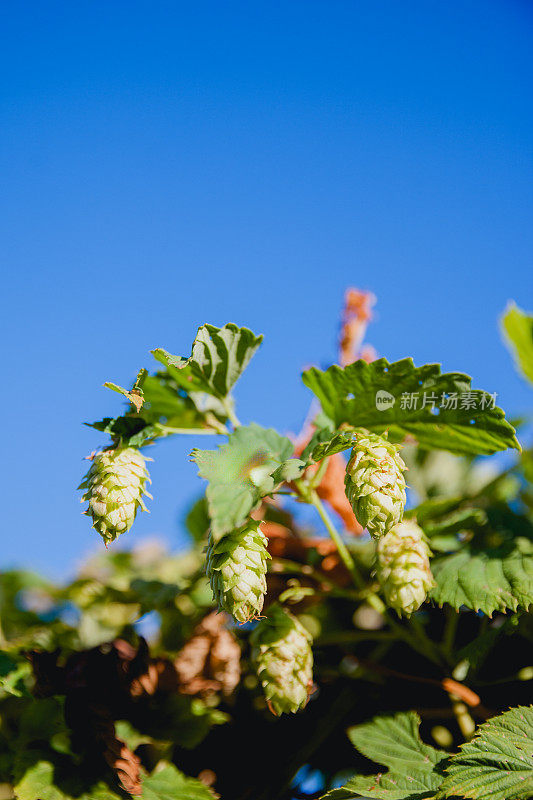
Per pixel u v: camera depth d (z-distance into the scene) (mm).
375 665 664
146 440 625
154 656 653
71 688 625
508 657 664
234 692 661
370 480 577
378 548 616
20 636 707
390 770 596
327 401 646
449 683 643
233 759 644
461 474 778
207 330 630
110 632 701
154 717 630
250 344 643
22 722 616
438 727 646
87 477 600
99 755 609
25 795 589
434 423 629
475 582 618
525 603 606
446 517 678
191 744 619
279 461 604
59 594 726
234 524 568
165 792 607
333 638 659
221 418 667
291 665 604
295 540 687
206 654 654
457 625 686
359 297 707
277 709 600
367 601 661
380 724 622
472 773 571
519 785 563
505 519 677
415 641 653
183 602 690
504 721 589
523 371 777
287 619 616
